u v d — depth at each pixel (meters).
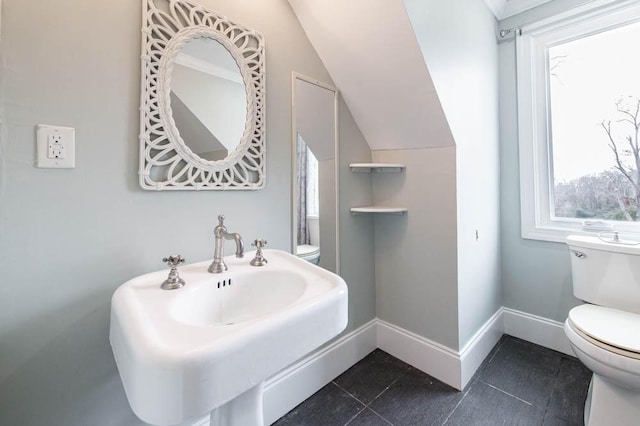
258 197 1.31
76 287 0.87
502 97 2.11
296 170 1.47
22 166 0.78
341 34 1.42
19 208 0.78
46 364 0.84
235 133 1.20
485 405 1.44
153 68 0.98
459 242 1.59
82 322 0.89
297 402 1.45
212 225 1.17
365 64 1.48
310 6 1.40
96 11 0.88
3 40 0.75
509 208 2.11
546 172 1.96
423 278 1.72
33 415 0.82
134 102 0.96
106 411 0.94
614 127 1.73
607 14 1.68
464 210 1.65
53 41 0.82
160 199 1.03
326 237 1.64
